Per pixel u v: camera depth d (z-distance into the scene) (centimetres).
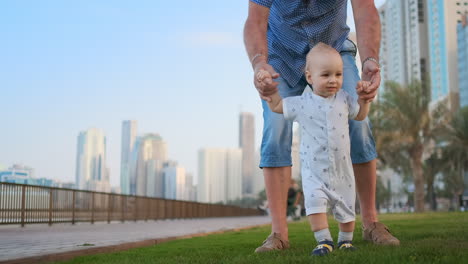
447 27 12731
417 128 3350
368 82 302
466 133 3694
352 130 384
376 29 337
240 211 4519
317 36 376
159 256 362
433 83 13362
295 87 392
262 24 355
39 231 864
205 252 372
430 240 357
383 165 3909
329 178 300
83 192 1389
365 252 262
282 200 372
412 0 14200
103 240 571
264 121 382
